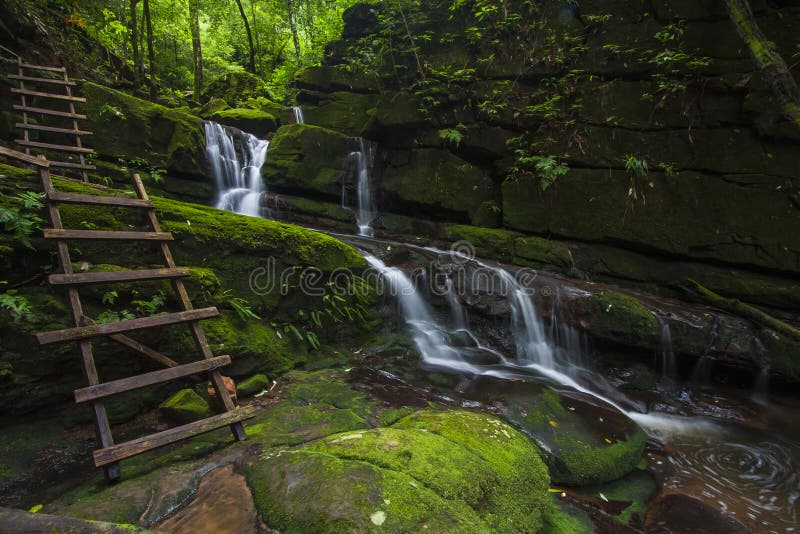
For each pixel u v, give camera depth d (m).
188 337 3.71
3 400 2.85
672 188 6.32
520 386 4.41
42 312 3.09
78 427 3.13
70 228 3.47
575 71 7.03
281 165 8.67
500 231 7.54
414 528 1.81
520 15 7.62
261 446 2.66
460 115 8.05
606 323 5.32
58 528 1.48
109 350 3.29
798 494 3.42
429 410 3.49
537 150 7.38
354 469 2.12
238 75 13.06
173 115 8.09
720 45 6.04
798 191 5.54
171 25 14.12
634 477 3.47
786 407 4.93
